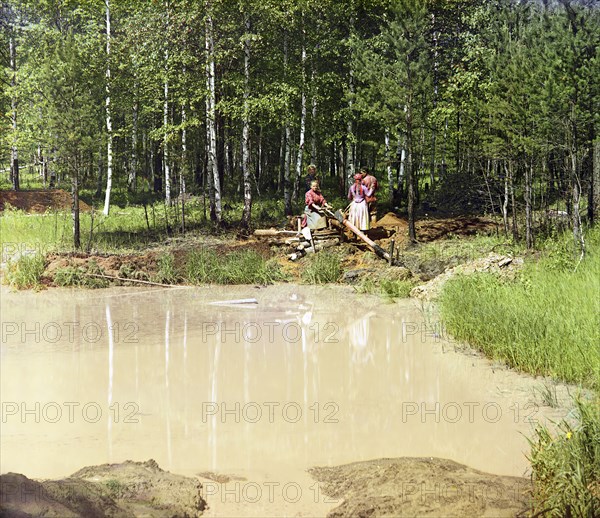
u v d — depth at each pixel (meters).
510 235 25.30
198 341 13.38
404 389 10.05
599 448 6.52
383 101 28.47
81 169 26.33
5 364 11.38
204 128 36.41
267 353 12.39
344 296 19.75
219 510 6.00
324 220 25.16
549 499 5.87
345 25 37.41
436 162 36.84
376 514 5.74
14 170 44.09
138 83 35.56
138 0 34.50
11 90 37.62
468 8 35.25
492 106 24.12
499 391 9.89
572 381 10.30
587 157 25.16
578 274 16.77
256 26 32.84
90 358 11.87
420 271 22.77
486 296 14.97
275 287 21.66
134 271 21.97
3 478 5.62
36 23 47.56
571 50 21.27
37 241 26.59
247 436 7.99
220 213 31.28
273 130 43.56
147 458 7.25
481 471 6.99
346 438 7.95
